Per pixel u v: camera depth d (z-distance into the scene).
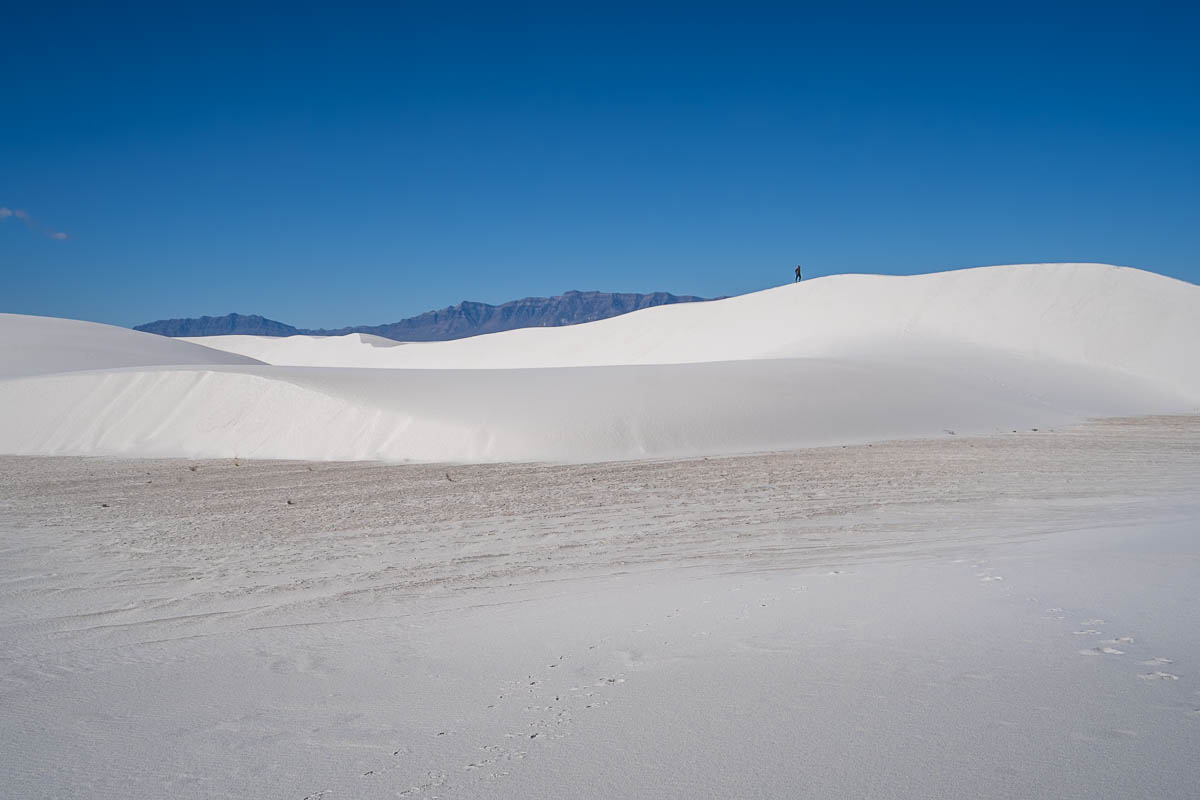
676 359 68.75
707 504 14.57
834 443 26.83
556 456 23.50
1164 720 3.86
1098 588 6.73
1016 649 5.10
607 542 11.20
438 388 29.70
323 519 13.67
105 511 14.95
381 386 29.80
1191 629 5.39
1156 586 6.71
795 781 3.41
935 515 12.85
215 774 3.83
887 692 4.42
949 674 4.68
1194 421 34.97
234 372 31.00
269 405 28.17
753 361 37.38
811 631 5.79
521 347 88.44
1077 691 4.30
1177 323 50.88
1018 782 3.30
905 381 35.44
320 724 4.46
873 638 5.51
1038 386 41.72
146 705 4.94
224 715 4.69
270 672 5.57
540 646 5.88
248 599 8.21
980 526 11.69
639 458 23.33
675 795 3.34
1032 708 4.09
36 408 30.53
